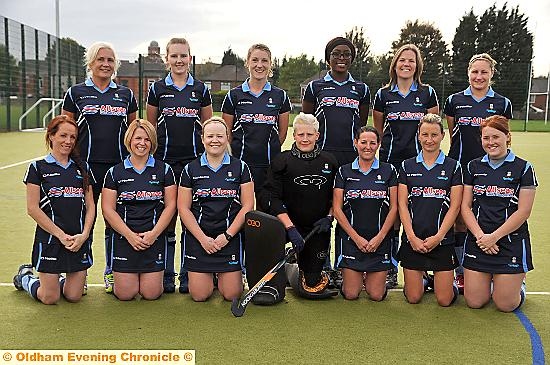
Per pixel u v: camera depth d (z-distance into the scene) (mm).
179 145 4949
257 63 5016
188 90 4957
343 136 5145
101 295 4531
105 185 4469
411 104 5086
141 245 4305
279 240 4391
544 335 3801
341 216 4547
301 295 4566
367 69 28469
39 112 23328
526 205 4207
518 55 48125
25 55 22281
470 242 4359
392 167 4656
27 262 5301
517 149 18000
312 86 5262
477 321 4059
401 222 4590
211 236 4453
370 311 4258
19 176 10648
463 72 28047
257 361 3348
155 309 4223
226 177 4488
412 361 3379
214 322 3969
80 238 4246
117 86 4875
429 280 4664
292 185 4609
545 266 5395
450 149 5250
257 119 5059
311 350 3514
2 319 3959
